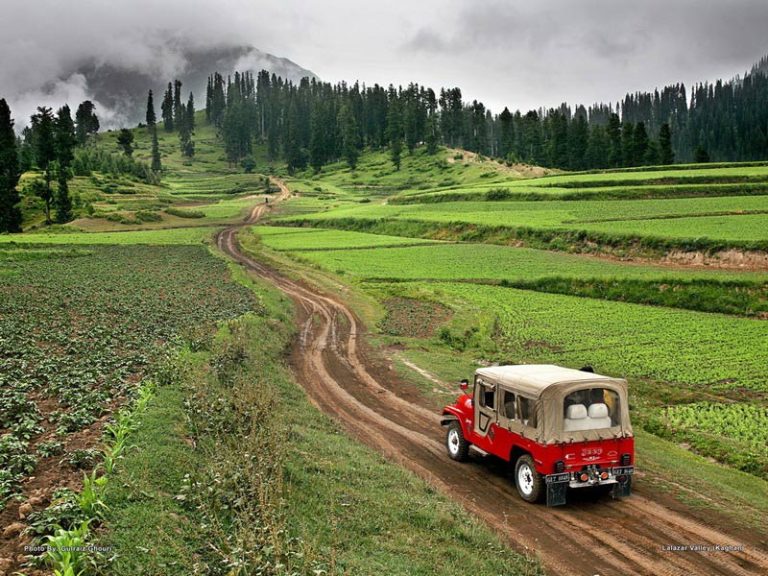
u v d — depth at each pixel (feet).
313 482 44.14
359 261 242.78
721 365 101.24
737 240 189.47
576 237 242.37
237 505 34.45
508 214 321.52
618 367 100.89
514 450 51.06
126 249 285.84
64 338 88.79
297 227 403.34
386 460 56.70
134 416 48.16
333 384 91.81
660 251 207.92
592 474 46.80
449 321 144.15
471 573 34.96
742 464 61.36
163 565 28.48
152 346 84.84
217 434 46.21
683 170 417.28
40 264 218.38
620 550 40.73
